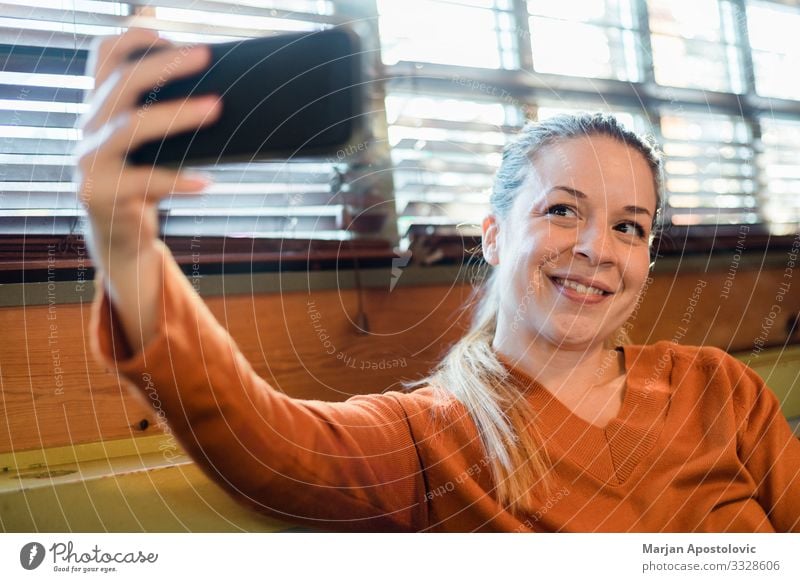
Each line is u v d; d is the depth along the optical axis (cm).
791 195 89
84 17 62
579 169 60
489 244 65
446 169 76
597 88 81
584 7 81
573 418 58
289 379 69
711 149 86
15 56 60
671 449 59
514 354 61
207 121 51
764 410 64
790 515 60
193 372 46
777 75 91
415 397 59
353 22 67
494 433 57
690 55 86
